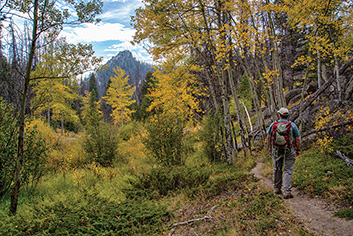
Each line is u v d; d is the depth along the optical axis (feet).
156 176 20.01
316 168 17.54
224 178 18.17
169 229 11.93
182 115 32.99
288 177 13.15
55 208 14.15
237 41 23.11
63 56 14.76
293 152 13.21
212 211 13.01
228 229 10.37
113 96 100.27
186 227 11.78
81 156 35.29
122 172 29.30
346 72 34.99
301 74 64.39
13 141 19.20
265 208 11.64
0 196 18.78
